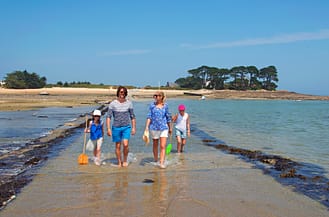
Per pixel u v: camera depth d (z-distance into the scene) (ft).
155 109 31.45
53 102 170.09
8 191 23.31
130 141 46.93
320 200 22.12
